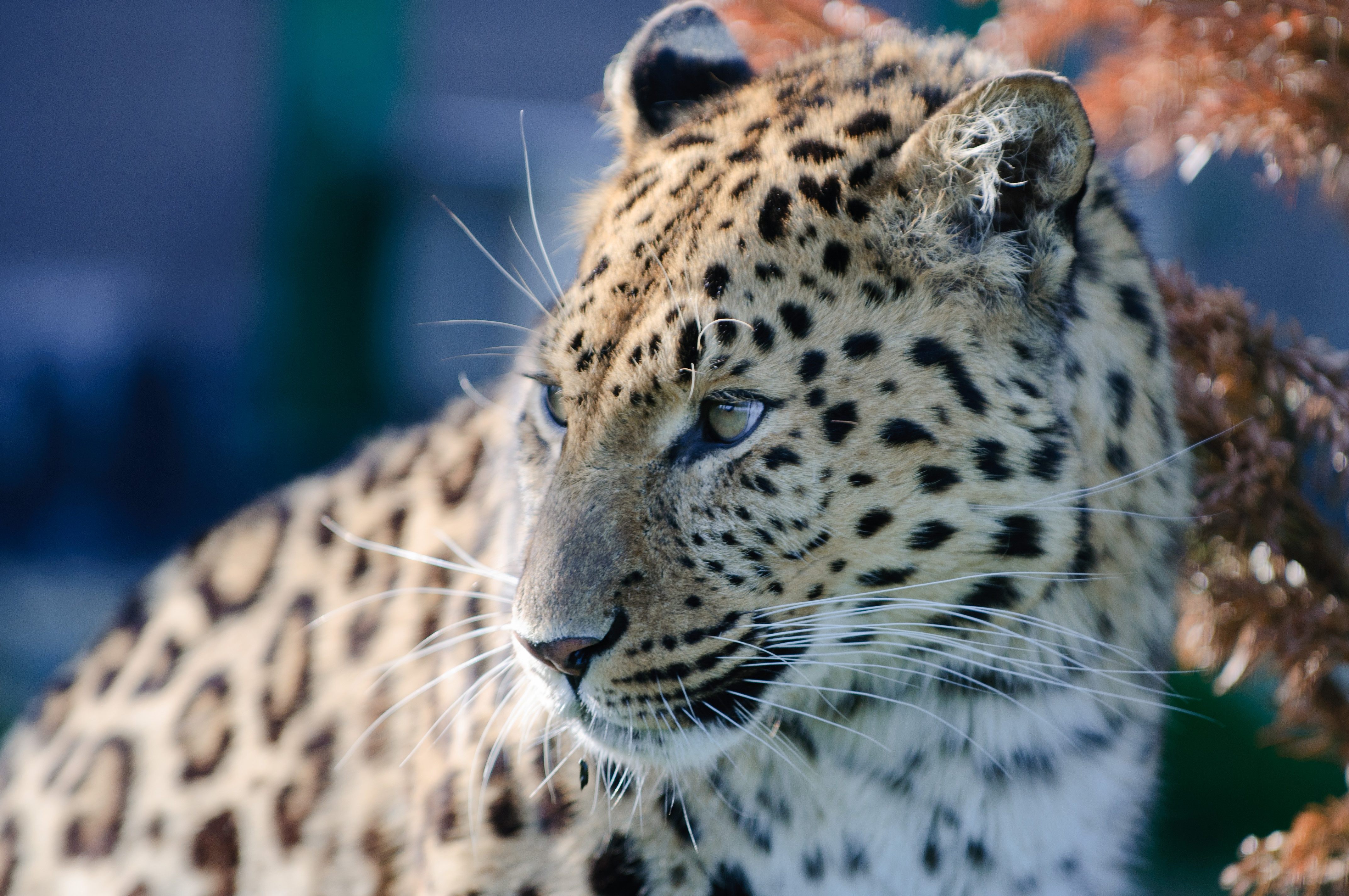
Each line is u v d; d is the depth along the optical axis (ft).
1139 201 19.56
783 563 15.58
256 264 85.92
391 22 72.28
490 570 17.16
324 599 20.21
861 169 15.62
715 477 15.51
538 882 16.38
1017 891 16.83
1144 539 16.99
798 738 16.66
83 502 80.53
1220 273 61.98
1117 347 16.69
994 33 21.53
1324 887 18.84
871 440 15.14
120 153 102.27
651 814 16.26
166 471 83.76
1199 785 38.40
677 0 21.04
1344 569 18.72
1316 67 17.78
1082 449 16.01
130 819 20.62
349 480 21.47
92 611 62.08
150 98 102.27
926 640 15.97
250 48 102.01
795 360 15.08
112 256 102.37
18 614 61.11
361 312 72.95
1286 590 18.81
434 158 84.84
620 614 15.46
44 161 101.86
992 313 15.44
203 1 102.01
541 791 16.38
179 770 20.39
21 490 80.74
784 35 22.68
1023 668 16.21
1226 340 18.75
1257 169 50.06
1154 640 17.37
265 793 19.43
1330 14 17.13
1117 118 20.70
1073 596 16.33
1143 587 17.11
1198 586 19.33
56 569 69.77
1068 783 16.79
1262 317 60.80
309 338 72.33
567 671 15.53
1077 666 16.51
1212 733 38.50
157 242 102.68
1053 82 15.02
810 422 15.16
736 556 15.57
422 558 17.66
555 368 16.34
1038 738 16.61
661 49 19.08
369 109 72.08
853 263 15.24
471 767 16.66
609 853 16.28
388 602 19.33
